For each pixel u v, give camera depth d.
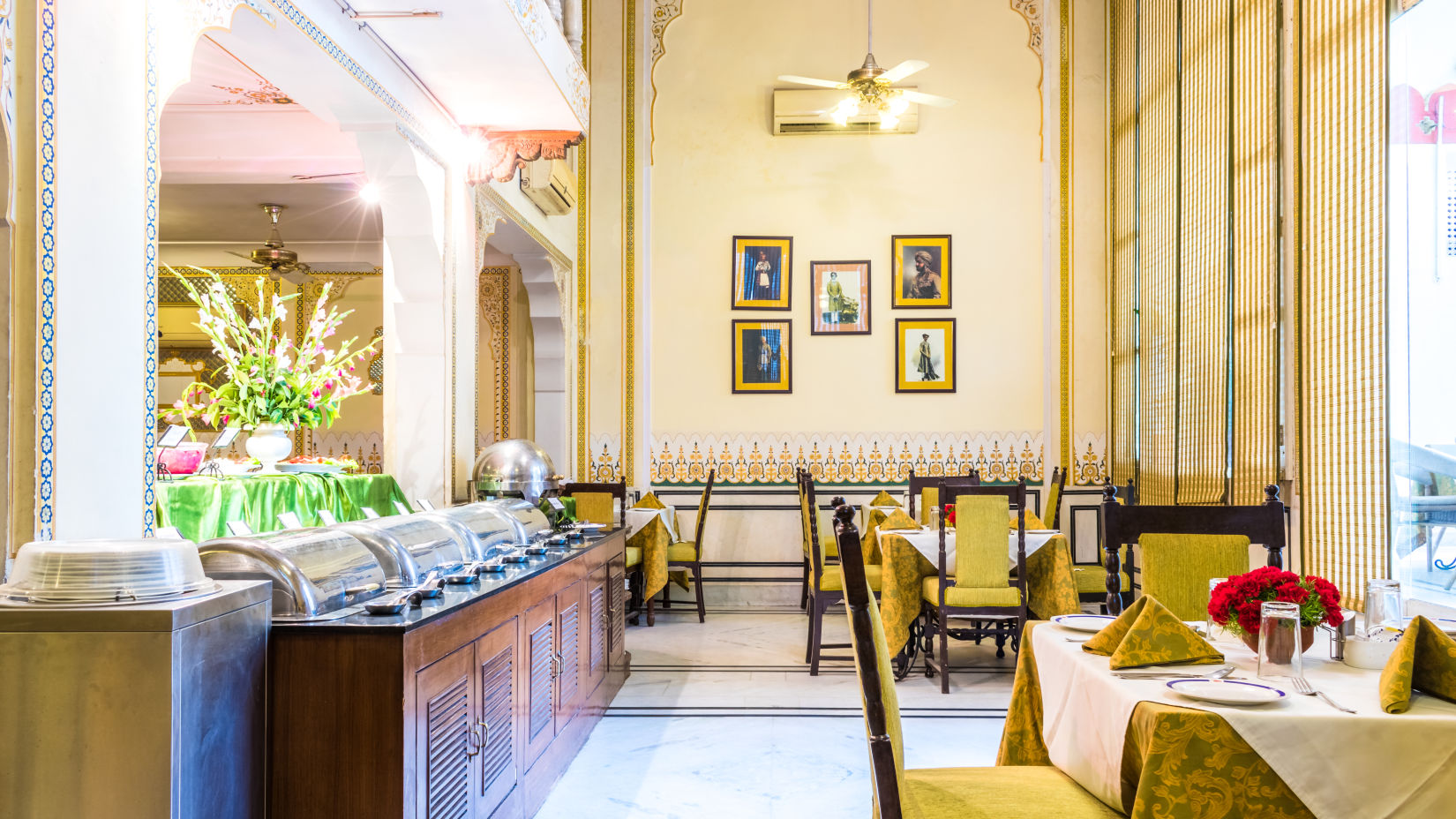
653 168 8.59
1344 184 4.57
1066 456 8.23
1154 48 7.21
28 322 2.25
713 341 8.52
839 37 8.55
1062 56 8.36
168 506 3.24
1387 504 4.29
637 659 6.04
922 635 6.04
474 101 4.97
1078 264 8.29
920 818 2.06
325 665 2.28
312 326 4.35
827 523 8.39
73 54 2.41
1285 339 5.24
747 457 8.46
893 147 8.48
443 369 5.21
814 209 8.50
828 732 4.40
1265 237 5.48
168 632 1.87
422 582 3.08
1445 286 4.13
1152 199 7.23
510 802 3.12
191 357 9.90
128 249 2.61
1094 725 2.19
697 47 8.61
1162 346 7.00
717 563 8.41
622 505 7.21
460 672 2.67
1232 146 5.89
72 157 2.40
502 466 5.45
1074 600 5.44
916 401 8.41
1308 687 2.10
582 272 8.50
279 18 3.50
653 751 4.12
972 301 8.39
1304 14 4.89
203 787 1.98
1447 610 4.00
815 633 5.62
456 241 5.43
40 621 1.87
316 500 4.11
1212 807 1.87
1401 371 4.30
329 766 2.27
